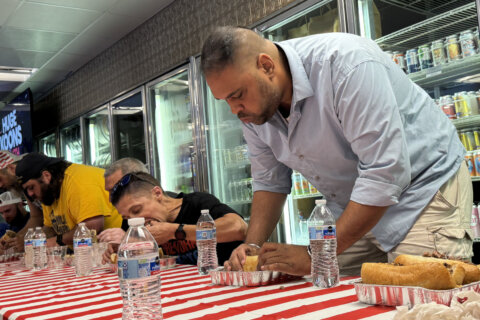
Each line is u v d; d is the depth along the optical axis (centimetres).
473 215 274
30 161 305
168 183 483
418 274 88
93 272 214
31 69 620
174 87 479
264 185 172
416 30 300
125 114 541
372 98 123
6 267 277
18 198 421
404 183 123
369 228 123
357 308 91
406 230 142
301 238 360
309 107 143
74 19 470
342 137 143
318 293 110
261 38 135
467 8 253
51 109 706
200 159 421
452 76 288
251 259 137
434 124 148
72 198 293
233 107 132
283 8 342
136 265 97
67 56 578
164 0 446
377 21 304
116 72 543
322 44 138
